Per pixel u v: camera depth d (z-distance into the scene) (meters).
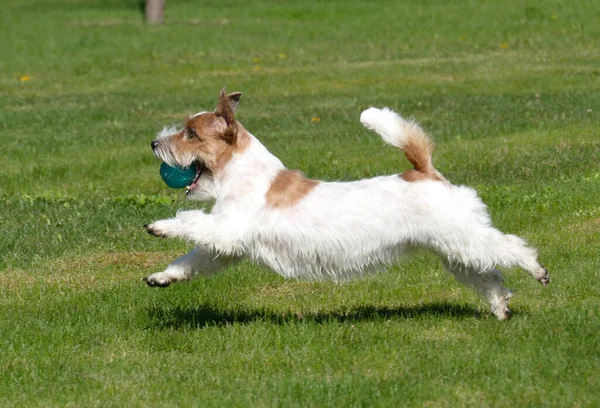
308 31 37.38
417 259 11.70
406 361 8.29
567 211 13.63
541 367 8.00
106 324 9.66
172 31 38.78
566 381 7.68
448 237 8.75
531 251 8.93
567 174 15.91
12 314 10.11
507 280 10.81
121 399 7.64
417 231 8.79
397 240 8.83
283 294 10.88
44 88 28.48
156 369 8.30
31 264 12.23
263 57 32.31
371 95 24.88
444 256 9.06
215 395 7.63
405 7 42.03
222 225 8.79
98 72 30.89
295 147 18.77
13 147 19.83
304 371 8.16
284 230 8.77
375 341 8.90
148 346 8.99
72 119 22.94
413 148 8.95
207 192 9.22
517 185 15.38
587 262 11.34
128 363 8.48
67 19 44.47
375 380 7.84
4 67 32.28
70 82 29.39
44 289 11.14
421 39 34.09
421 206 8.74
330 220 8.75
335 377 7.98
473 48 31.67
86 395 7.76
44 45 36.38
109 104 25.06
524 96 23.14
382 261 8.98
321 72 28.95
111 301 10.49
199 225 8.82
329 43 34.44
